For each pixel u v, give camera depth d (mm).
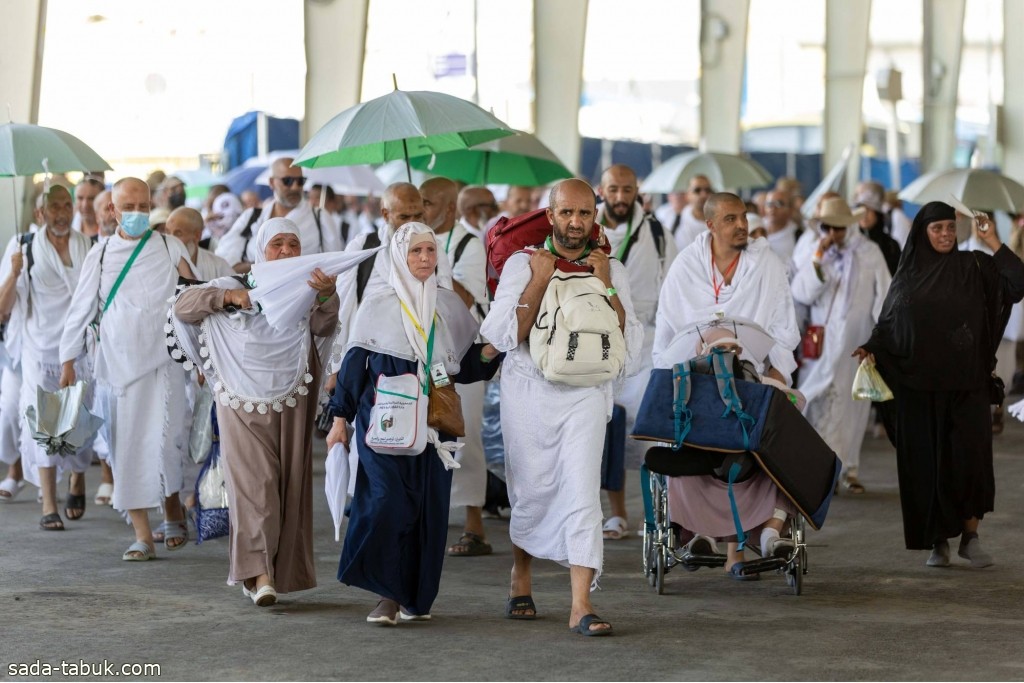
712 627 14891
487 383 22219
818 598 16625
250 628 14867
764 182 38250
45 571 18391
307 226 24875
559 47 52781
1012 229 33844
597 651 13703
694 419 16156
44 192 22484
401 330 14773
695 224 30562
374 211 45500
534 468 14539
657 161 60844
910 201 27844
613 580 17844
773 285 17891
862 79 61656
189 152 52625
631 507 24406
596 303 14250
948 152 66062
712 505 17016
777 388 16578
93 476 28062
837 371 25562
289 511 15969
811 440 16266
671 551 16844
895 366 18406
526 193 29844
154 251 19812
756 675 12703
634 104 60469
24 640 14352
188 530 21219
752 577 17781
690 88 60594
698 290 18062
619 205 21625
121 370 19438
